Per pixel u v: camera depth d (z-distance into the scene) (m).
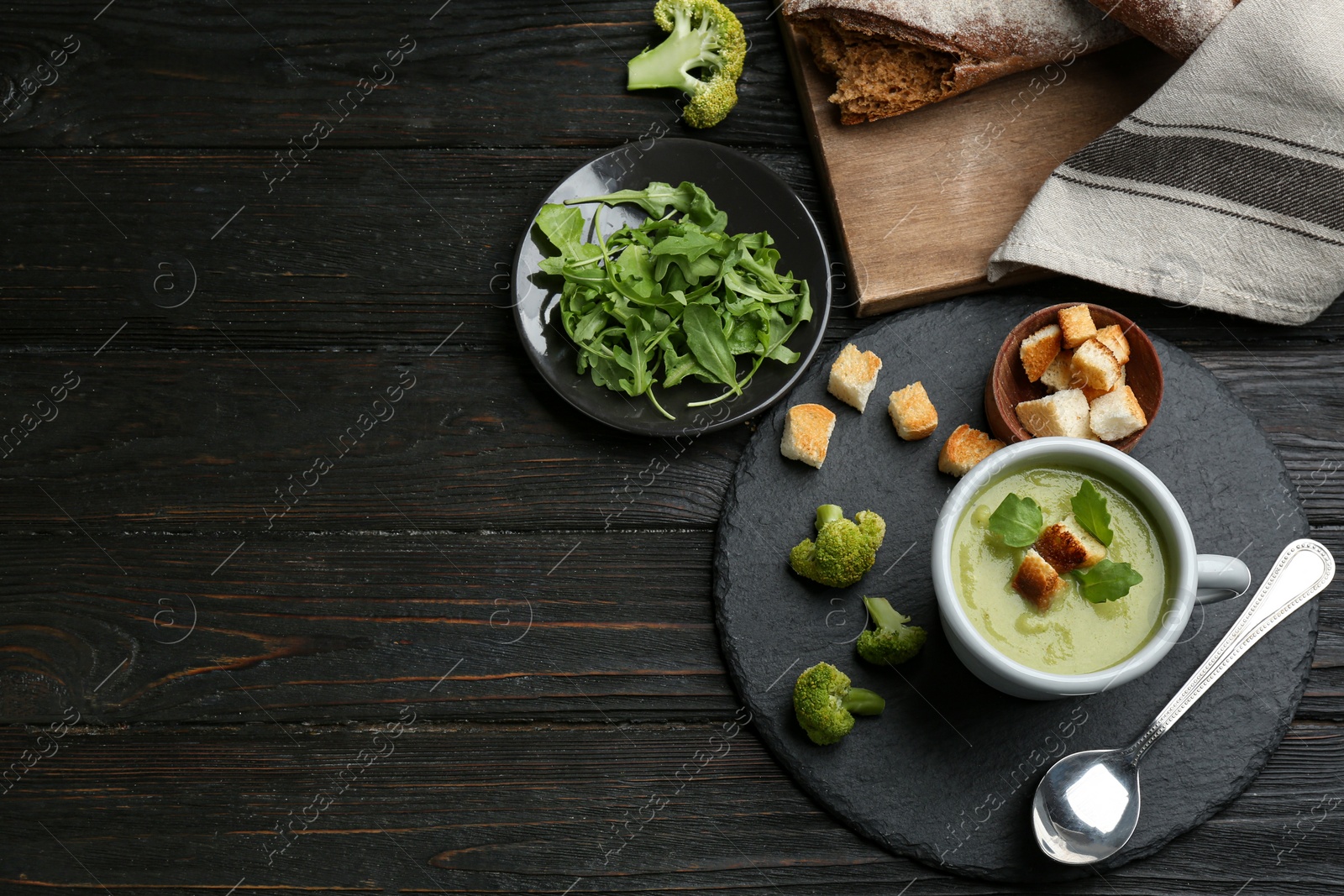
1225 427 0.92
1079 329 0.88
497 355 0.96
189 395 0.96
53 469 0.96
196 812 0.92
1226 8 0.90
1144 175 0.91
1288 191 0.90
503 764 0.91
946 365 0.94
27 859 0.91
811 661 0.90
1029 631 0.83
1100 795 0.87
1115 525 0.85
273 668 0.93
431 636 0.93
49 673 0.93
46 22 1.00
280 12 1.00
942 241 0.95
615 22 0.99
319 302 0.97
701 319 0.91
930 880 0.88
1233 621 0.89
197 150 0.99
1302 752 0.89
